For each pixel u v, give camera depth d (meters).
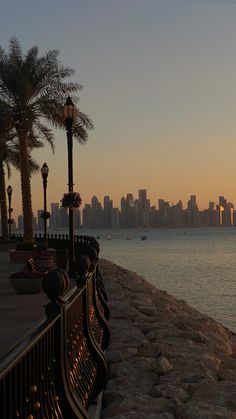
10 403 3.09
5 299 13.82
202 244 158.62
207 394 7.73
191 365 9.46
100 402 7.07
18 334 9.09
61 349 4.61
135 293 20.98
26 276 14.90
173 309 19.12
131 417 6.57
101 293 11.11
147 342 11.02
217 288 36.09
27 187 32.16
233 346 14.21
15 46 31.77
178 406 7.12
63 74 31.59
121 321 13.73
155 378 8.73
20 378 3.36
